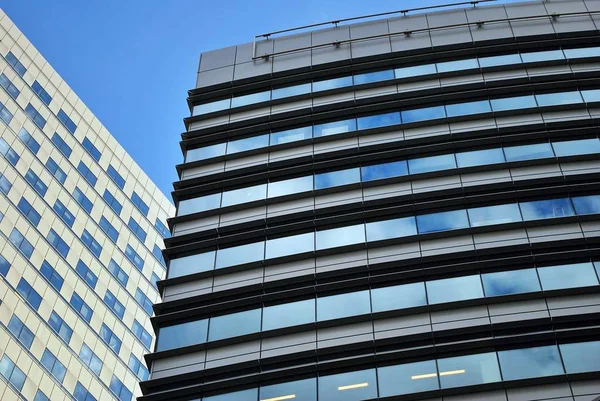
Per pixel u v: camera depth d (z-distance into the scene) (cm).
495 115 5394
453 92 5631
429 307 4309
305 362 4244
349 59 6031
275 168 5409
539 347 4050
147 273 10781
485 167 5047
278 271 4750
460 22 6169
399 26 6238
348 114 5650
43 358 8175
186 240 5097
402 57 5988
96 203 10306
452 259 4562
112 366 9281
